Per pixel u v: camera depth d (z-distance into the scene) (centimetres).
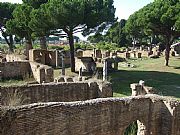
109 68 3978
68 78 2302
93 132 1290
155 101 1487
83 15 3152
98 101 1292
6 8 5534
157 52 6231
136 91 1928
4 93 1606
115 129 1369
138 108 1439
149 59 5662
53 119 1159
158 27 4172
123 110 1380
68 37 3581
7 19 5609
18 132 1070
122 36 9212
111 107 1336
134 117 1432
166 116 1502
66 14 3031
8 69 3108
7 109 1048
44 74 2630
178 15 3734
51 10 3052
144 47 8381
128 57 6053
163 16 3847
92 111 1270
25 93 1680
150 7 4253
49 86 1756
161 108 1515
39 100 1734
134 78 3450
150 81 3275
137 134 1571
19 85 1670
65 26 3284
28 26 3500
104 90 1844
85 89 1884
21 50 6191
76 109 1218
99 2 3441
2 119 1021
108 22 3644
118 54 6278
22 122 1077
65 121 1194
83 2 3184
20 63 3173
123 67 4534
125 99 1387
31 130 1104
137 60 5581
